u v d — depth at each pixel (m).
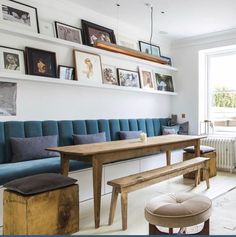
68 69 3.92
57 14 3.88
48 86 3.74
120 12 4.27
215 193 3.55
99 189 2.56
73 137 3.79
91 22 4.30
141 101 5.27
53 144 3.41
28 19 3.51
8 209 2.20
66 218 2.30
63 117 3.93
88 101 4.28
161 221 1.78
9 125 3.21
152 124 5.32
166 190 3.70
